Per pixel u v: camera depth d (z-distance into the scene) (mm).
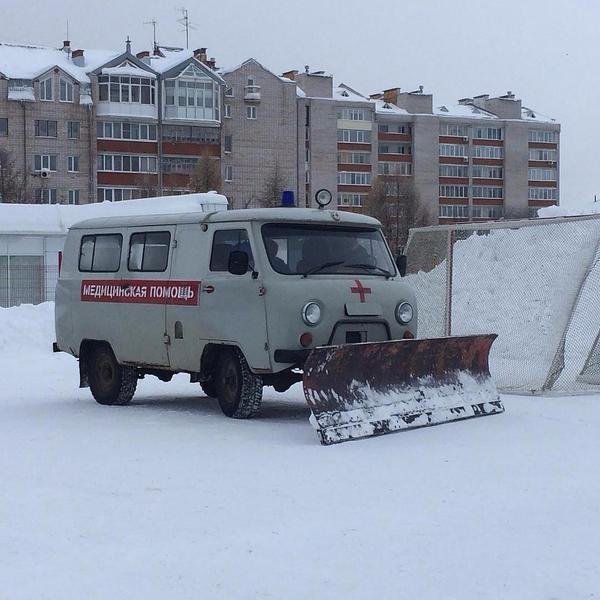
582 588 5773
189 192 78062
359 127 96688
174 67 81375
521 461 9453
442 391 11883
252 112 87750
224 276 12328
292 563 6297
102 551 6598
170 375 13938
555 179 108812
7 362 21203
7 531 7094
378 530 7035
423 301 16531
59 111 77312
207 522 7324
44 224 35250
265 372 11891
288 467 9273
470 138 103938
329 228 12523
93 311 14203
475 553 6465
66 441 10906
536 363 15648
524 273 16797
